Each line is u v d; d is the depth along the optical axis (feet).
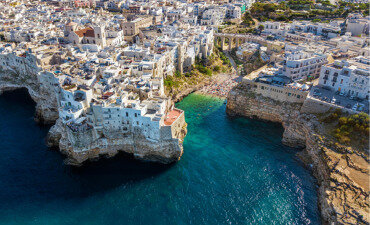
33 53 525.75
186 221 335.06
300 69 532.32
